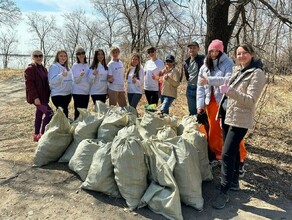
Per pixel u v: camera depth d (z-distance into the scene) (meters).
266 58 5.69
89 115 4.70
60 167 4.47
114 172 3.73
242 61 3.64
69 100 5.68
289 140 6.30
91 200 3.72
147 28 10.23
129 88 6.26
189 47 5.19
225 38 5.43
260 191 4.16
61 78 5.43
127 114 4.76
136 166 3.63
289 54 6.45
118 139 3.82
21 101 10.52
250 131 6.61
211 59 4.32
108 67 5.87
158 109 5.50
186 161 3.70
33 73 5.40
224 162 3.76
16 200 3.71
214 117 4.53
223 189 3.79
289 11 5.64
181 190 3.65
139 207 3.58
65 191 3.89
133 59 6.16
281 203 3.91
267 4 5.36
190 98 5.31
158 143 3.90
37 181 4.12
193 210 3.65
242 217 3.56
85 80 5.65
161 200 3.46
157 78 5.95
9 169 4.44
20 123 7.26
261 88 3.53
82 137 4.53
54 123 4.63
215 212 3.65
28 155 4.95
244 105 3.52
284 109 8.95
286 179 4.54
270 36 5.87
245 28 5.92
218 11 5.32
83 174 4.07
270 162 5.07
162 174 3.60
